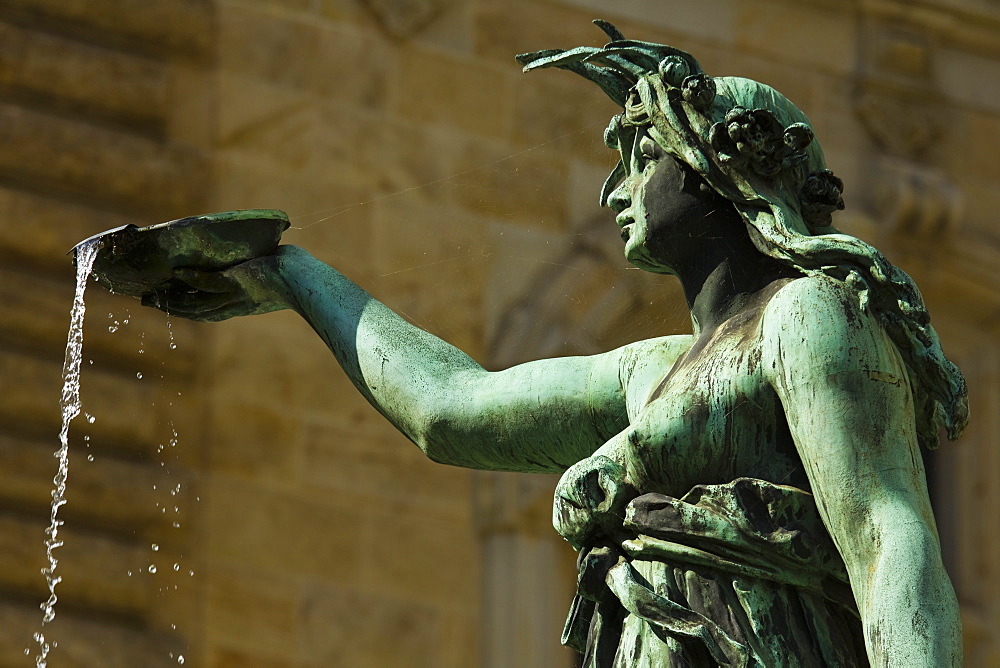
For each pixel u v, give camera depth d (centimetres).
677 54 522
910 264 1912
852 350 475
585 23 1814
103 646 1527
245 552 1593
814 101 1920
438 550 1647
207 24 1691
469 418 545
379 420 1658
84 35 1655
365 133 1708
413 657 1620
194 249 573
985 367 1919
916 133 1939
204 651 1559
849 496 468
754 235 500
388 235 1689
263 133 1684
